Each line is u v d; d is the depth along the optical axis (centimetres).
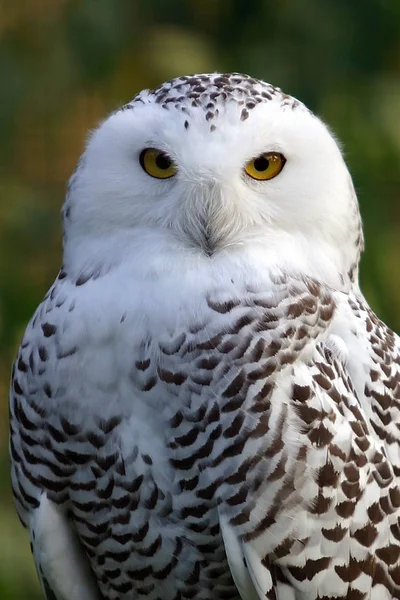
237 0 1092
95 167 714
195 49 1069
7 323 1021
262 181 712
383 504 712
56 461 720
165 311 691
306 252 714
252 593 710
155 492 705
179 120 707
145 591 746
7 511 989
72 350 701
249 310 691
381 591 720
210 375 688
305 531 696
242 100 712
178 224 707
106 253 712
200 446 692
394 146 1031
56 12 1071
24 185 1084
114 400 699
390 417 722
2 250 1043
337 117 1045
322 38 1060
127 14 1073
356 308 729
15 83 1055
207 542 712
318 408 691
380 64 1067
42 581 766
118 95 1080
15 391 730
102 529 730
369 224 1017
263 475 689
